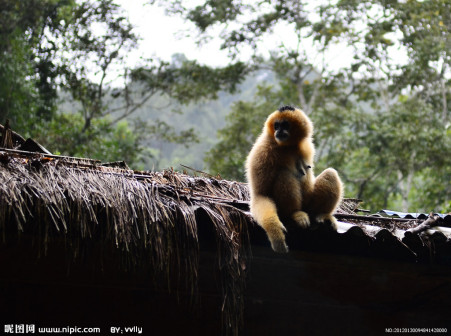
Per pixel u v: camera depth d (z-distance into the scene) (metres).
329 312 7.47
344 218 7.46
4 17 24.45
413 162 25.52
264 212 6.26
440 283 7.01
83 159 8.02
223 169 28.30
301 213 6.54
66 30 27.23
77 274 6.50
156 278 6.65
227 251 6.06
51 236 5.91
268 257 6.54
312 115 28.03
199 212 6.13
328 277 6.93
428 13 28.61
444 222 7.25
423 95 30.27
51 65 26.52
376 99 33.50
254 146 7.33
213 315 6.89
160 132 31.30
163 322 6.76
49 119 25.95
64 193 5.84
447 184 24.81
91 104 28.59
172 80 30.42
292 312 7.35
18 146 8.75
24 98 22.98
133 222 5.91
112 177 6.41
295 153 7.27
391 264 6.67
